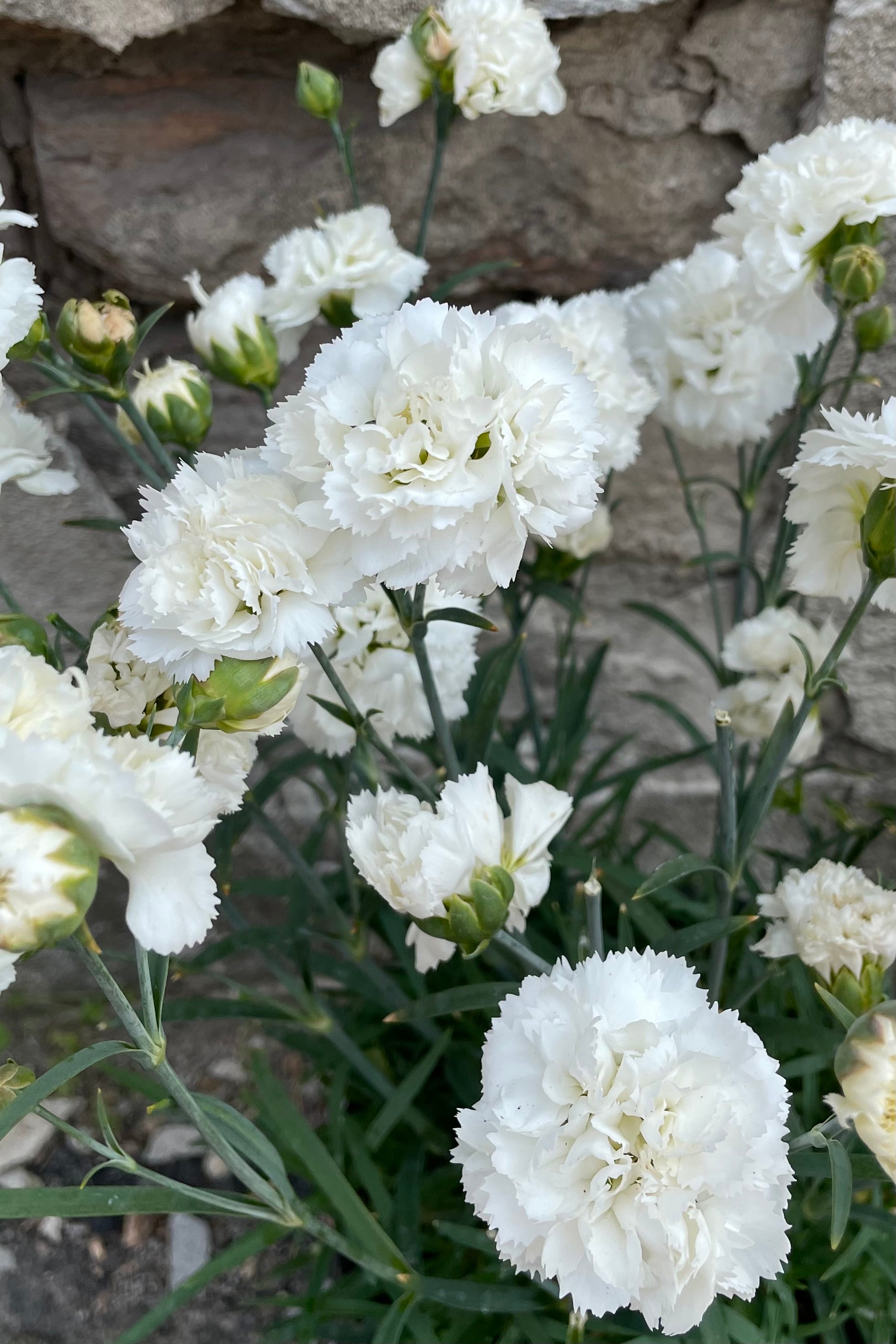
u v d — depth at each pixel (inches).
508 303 17.9
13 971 8.8
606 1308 9.9
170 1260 17.2
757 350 15.0
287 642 9.8
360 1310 14.9
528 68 14.0
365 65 15.7
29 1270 17.0
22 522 18.0
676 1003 10.4
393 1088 16.9
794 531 15.6
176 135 15.8
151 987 10.7
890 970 18.4
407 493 9.5
